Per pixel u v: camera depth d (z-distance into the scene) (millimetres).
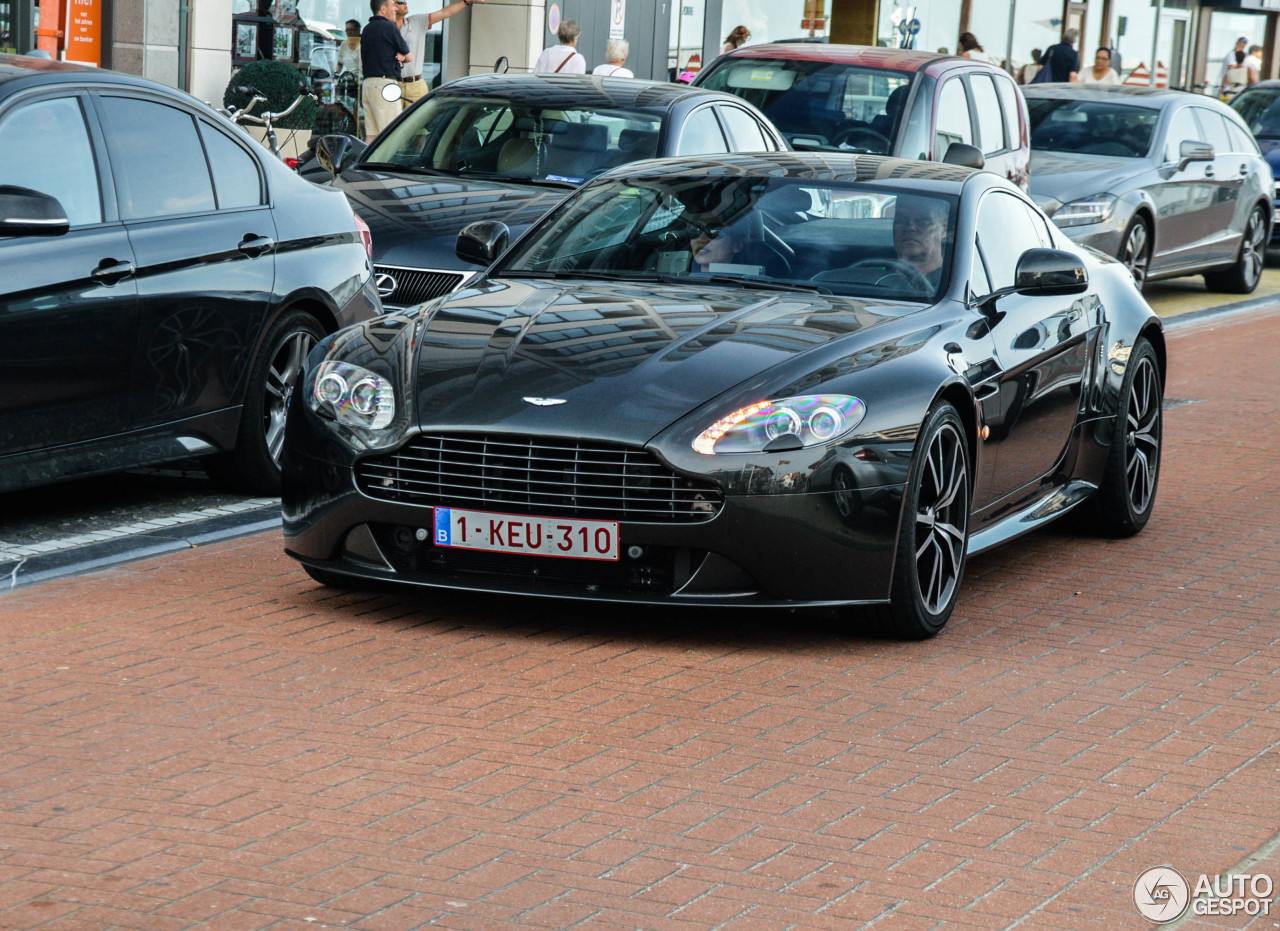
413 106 13562
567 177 12680
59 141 7883
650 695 6164
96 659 6324
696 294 7520
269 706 5895
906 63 16641
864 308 7422
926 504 6977
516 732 5734
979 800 5305
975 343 7438
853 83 16484
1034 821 5156
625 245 8031
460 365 6844
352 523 6805
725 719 5945
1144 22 43750
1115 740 5910
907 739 5824
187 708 5844
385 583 7414
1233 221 20688
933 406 6902
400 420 6684
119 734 5574
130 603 7070
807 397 6633
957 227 7941
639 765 5480
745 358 6809
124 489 9297
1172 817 5242
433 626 6898
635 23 27359
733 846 4875
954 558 7164
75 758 5363
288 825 4910
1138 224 18672
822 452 6520
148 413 8227
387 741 5602
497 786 5254
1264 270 24516
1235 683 6621
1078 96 20141
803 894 4574
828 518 6527
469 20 24609
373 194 12172
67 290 7711
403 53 20688
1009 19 37875
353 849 4762
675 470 6414
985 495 7648
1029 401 7891
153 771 5277
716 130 13633
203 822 4910
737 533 6449
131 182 8203
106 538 8172
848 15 33125
